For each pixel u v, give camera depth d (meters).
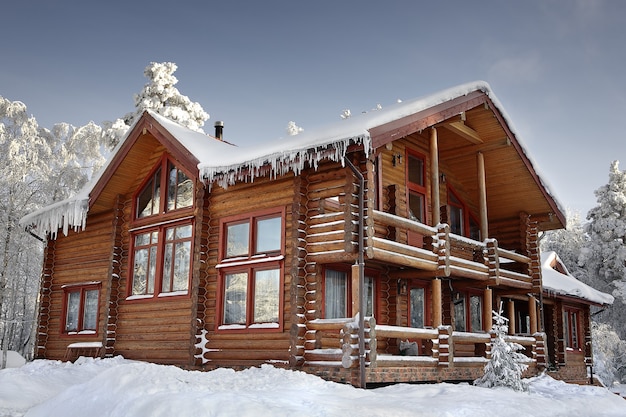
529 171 17.28
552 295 20.92
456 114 14.56
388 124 12.34
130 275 16.91
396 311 14.48
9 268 24.94
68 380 12.98
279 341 12.82
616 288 39.78
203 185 14.80
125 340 16.38
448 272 13.68
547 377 16.03
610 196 41.12
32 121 28.89
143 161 17.33
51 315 19.17
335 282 13.30
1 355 25.02
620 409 12.59
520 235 18.66
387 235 13.97
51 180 27.12
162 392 8.78
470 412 9.38
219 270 14.34
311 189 13.04
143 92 32.94
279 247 13.48
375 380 11.55
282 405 8.34
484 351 15.19
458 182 18.22
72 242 19.16
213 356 13.90
